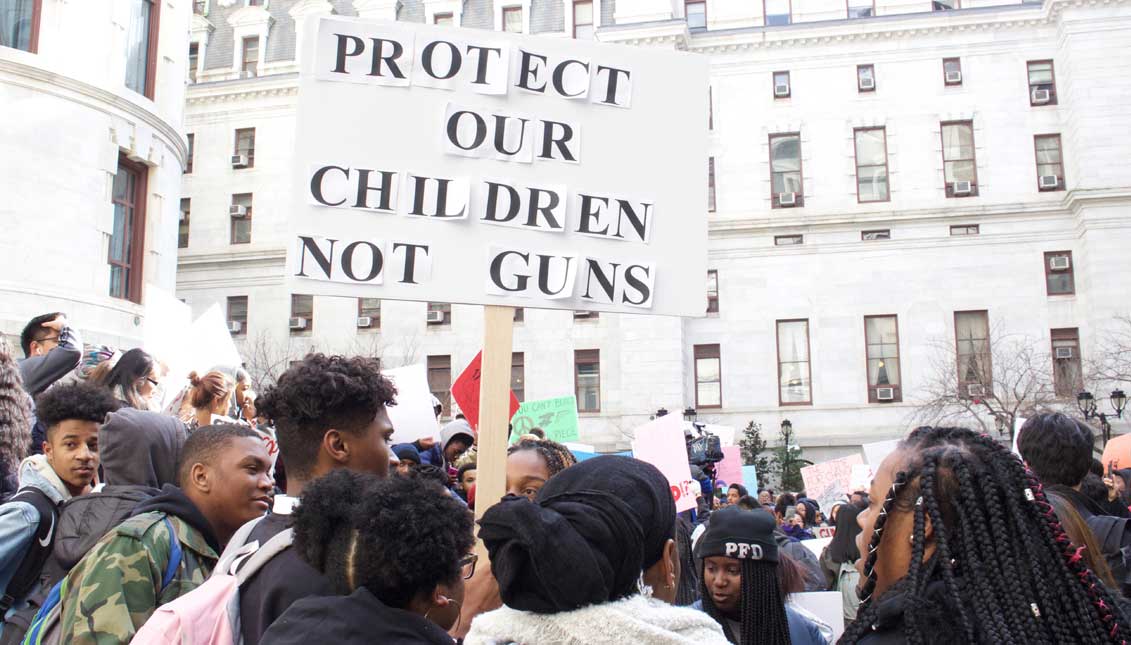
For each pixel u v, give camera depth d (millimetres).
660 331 34938
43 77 20047
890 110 35844
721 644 2156
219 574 2951
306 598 2514
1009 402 33031
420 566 2500
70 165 20406
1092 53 34219
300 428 3234
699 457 12227
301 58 4582
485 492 4113
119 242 22328
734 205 36125
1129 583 3846
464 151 4633
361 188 4523
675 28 35906
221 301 39594
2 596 3689
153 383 5363
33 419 4949
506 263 4582
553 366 35562
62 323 6023
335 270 4453
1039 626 1975
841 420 34531
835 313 35219
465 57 4703
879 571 2244
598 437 34750
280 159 40156
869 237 35500
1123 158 33500
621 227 4742
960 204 34875
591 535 2152
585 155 4758
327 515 2666
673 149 4863
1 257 19281
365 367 3328
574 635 2045
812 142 36062
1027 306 34156
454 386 8047
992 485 2100
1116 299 32938
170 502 3307
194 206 40406
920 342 34531
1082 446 4129
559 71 4793
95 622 2949
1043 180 34625
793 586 4215
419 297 4496
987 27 35656
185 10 24719
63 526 3686
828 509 14266
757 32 36406
